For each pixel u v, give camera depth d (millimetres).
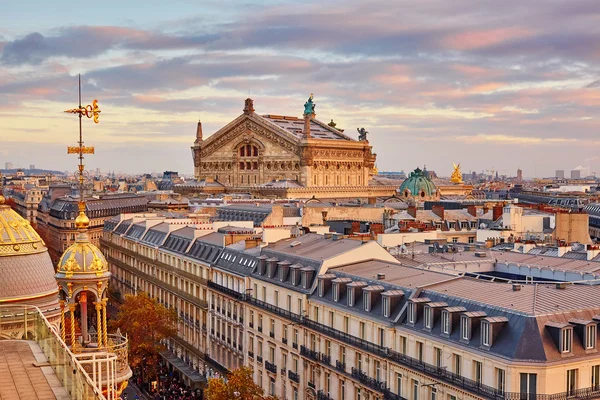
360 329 113000
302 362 128625
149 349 168750
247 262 157375
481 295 99250
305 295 128500
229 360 162500
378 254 135875
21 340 56375
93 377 56562
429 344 97500
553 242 178750
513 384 83625
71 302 73250
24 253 113312
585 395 85125
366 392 109000
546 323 86188
